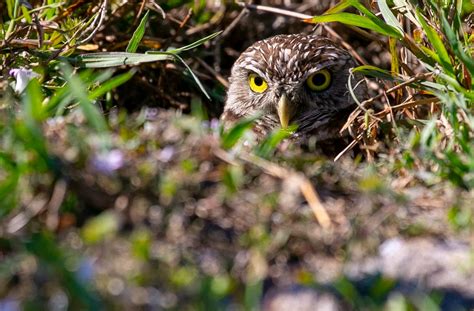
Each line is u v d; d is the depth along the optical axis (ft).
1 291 14.92
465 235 17.57
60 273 14.62
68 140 17.60
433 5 27.09
